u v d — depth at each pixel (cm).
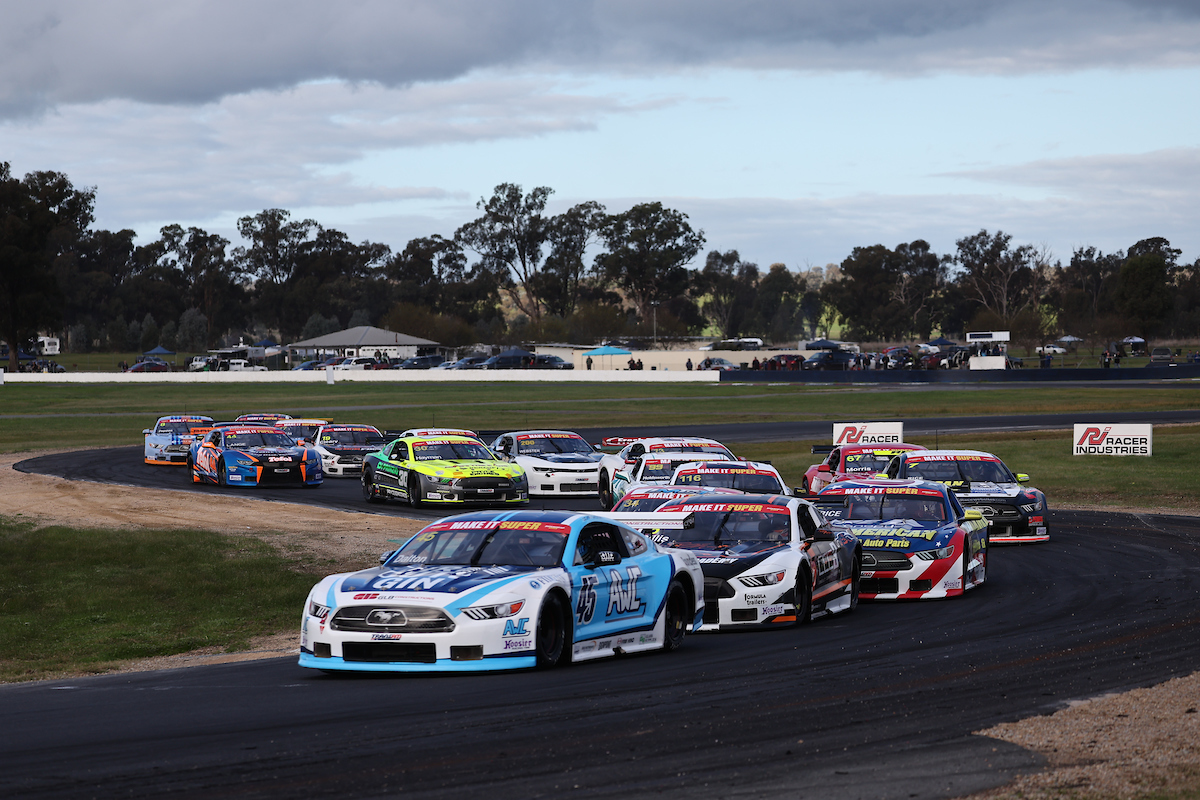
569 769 1794
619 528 3036
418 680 2602
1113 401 17075
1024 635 3253
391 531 5916
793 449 10888
